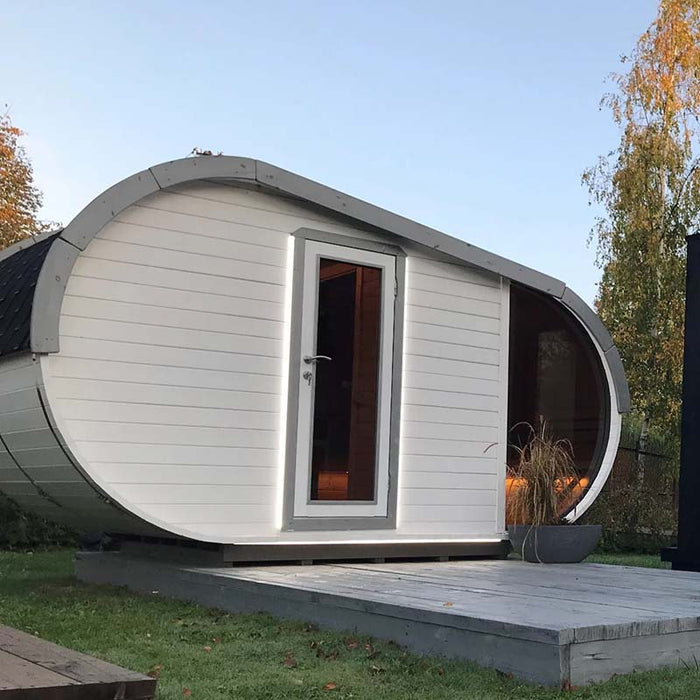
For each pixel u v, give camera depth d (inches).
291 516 264.7
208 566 254.4
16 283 249.9
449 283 307.0
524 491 306.5
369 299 287.6
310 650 175.2
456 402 305.7
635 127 644.7
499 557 314.5
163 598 244.8
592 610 179.8
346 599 192.4
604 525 457.7
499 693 148.2
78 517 263.0
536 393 339.3
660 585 229.9
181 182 246.2
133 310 243.0
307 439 269.9
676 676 161.2
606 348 328.8
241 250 262.5
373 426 285.1
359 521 278.7
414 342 297.1
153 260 247.1
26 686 91.7
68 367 232.4
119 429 239.3
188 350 251.4
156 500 244.2
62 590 262.4
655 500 487.8
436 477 298.7
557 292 321.7
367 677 157.0
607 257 642.2
